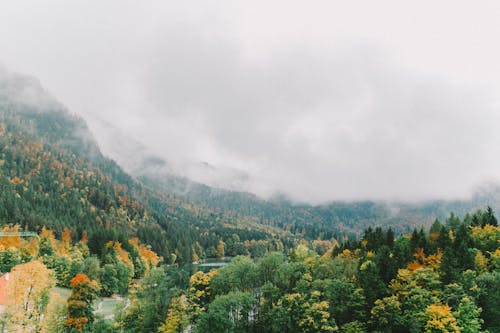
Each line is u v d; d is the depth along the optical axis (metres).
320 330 72.12
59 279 121.75
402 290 77.31
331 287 79.38
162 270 88.38
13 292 73.19
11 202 190.75
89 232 185.12
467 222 130.00
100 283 121.19
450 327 63.94
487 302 72.38
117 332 78.06
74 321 76.00
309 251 119.88
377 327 73.06
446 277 81.06
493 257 87.69
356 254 109.75
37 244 143.50
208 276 97.50
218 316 75.81
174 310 81.38
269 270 94.50
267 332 80.38
